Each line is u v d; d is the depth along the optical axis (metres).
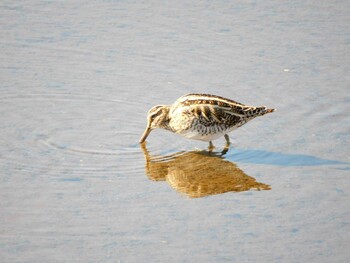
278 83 18.75
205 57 20.03
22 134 16.58
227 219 13.34
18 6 22.73
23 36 20.95
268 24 21.86
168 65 19.64
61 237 12.64
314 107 17.73
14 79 18.92
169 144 16.80
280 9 22.84
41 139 16.41
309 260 12.12
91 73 19.28
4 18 21.91
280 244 12.57
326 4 23.14
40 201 13.80
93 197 14.02
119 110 17.75
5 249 12.26
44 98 18.19
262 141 16.62
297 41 20.88
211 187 14.62
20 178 14.68
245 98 17.97
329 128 16.88
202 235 12.78
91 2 23.20
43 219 13.19
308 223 13.22
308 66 19.59
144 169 15.36
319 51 20.31
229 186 14.66
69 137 16.58
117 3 23.17
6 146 16.03
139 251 12.27
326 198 14.06
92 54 20.16
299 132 16.81
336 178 14.83
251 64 19.72
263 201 14.02
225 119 16.25
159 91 18.39
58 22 21.80
